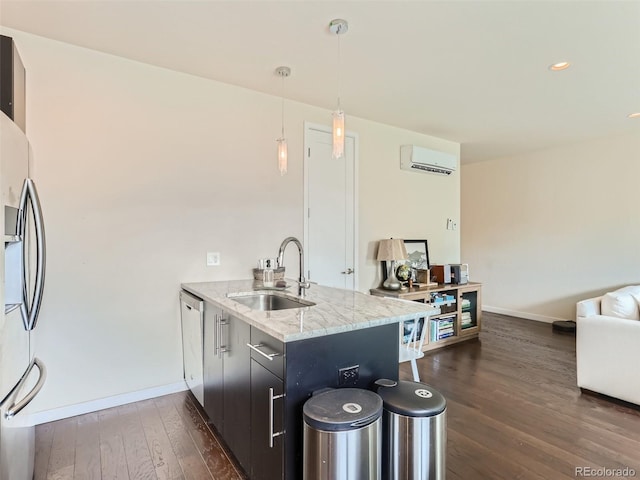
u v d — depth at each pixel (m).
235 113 3.13
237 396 1.92
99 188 2.57
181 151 2.88
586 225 4.89
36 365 1.78
